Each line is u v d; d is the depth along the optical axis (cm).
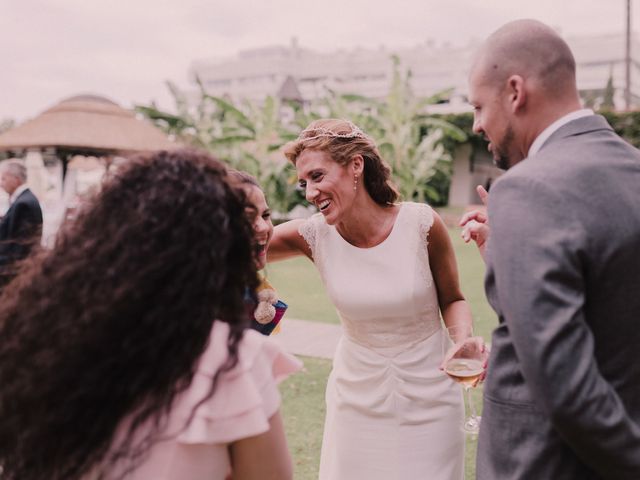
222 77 5731
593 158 121
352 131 212
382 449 222
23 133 1065
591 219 114
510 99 132
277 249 242
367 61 4775
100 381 89
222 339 100
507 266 113
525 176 118
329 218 216
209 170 105
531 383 109
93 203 100
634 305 118
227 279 104
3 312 98
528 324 108
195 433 92
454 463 223
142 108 1692
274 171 1592
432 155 1811
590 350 109
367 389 225
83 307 90
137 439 93
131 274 91
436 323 229
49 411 89
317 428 368
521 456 125
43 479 93
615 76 4059
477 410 380
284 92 3231
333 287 227
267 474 104
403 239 221
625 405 120
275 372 109
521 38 130
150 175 101
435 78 4075
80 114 1082
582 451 111
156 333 90
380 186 220
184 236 95
